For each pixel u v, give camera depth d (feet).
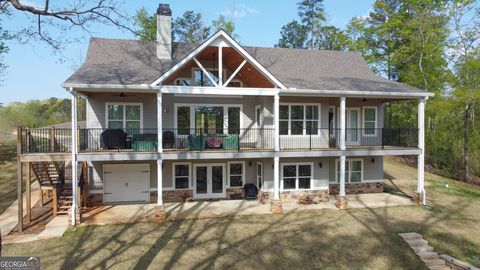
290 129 58.54
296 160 57.93
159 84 47.70
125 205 54.24
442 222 49.06
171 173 57.57
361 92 53.83
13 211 51.47
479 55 88.69
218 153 50.31
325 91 52.44
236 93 50.60
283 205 55.62
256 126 61.21
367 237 42.98
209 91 49.73
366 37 117.91
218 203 56.08
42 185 53.26
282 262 36.40
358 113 65.36
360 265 36.88
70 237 40.47
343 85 56.70
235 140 53.47
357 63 72.08
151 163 57.06
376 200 59.31
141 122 56.54
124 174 56.39
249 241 40.63
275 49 70.64
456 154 88.17
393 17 107.96
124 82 46.06
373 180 65.46
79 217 44.78
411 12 104.94
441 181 76.89
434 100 93.35
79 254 36.19
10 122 182.70
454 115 91.50
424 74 97.86
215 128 59.57
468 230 46.62
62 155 45.52
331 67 68.54
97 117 55.21
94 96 55.01
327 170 59.36
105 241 39.52
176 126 57.82
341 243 41.14
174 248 38.22
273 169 56.39
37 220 47.09
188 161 58.29
